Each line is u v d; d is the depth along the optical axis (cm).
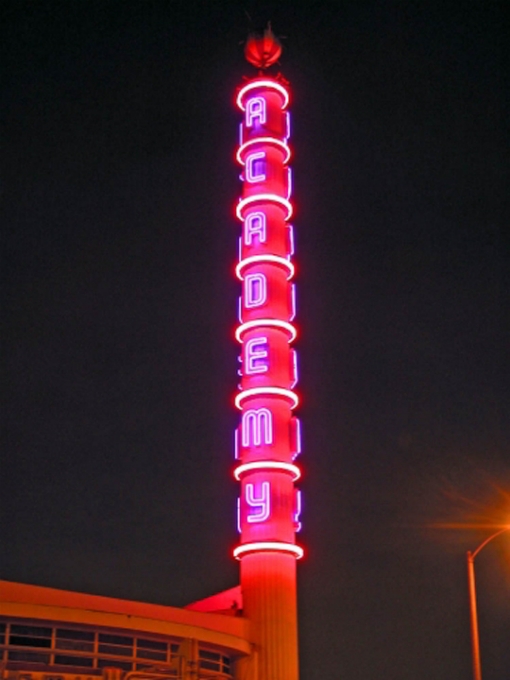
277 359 5434
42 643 3819
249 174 5906
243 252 5725
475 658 3359
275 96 6194
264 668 4828
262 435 5262
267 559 5050
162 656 4197
